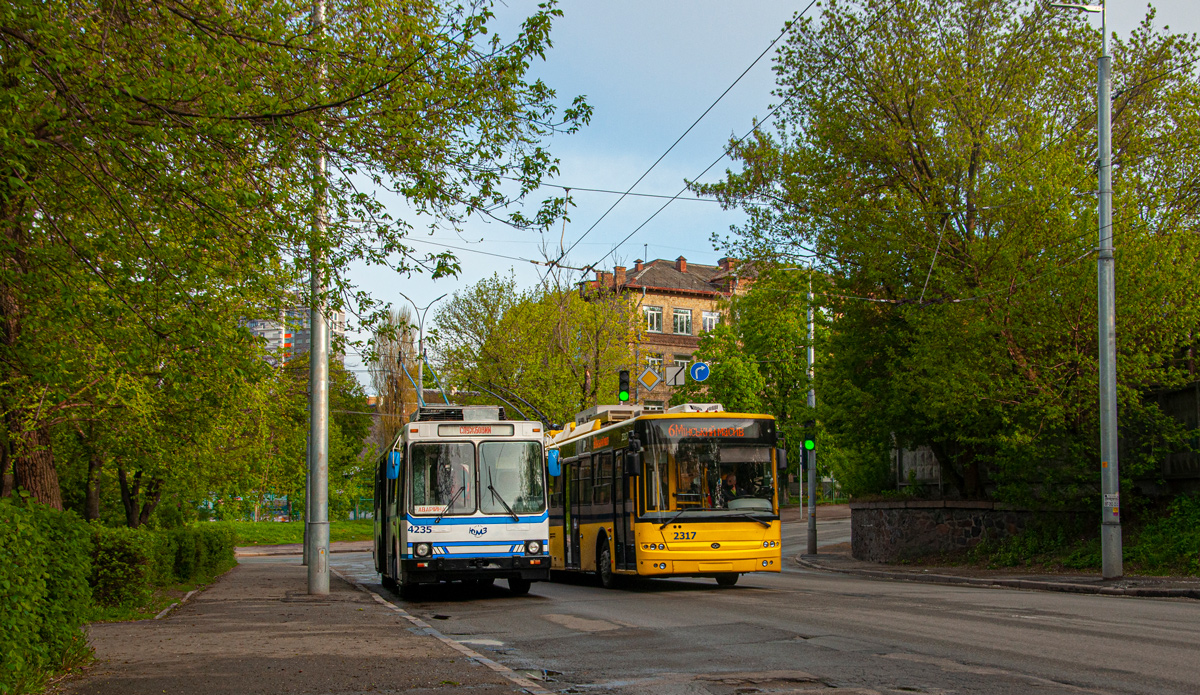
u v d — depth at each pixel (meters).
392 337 11.48
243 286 10.37
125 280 9.24
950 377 21.14
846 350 27.11
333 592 19.53
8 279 9.63
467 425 18.17
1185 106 23.11
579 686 8.19
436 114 10.60
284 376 22.55
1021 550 23.22
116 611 14.19
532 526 18.05
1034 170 21.02
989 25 24.89
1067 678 7.90
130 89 8.73
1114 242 20.16
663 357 75.50
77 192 9.90
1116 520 18.50
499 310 48.41
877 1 25.38
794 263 27.53
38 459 15.01
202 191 9.30
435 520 17.67
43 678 7.87
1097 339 20.69
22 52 8.44
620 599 17.08
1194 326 20.55
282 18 9.93
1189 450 20.28
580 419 24.02
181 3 9.36
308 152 9.93
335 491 67.69
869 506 30.64
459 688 7.88
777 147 27.95
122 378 14.13
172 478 24.00
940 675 8.17
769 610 14.11
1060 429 21.22
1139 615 12.66
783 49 26.61
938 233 23.61
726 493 18.52
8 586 7.04
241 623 13.16
